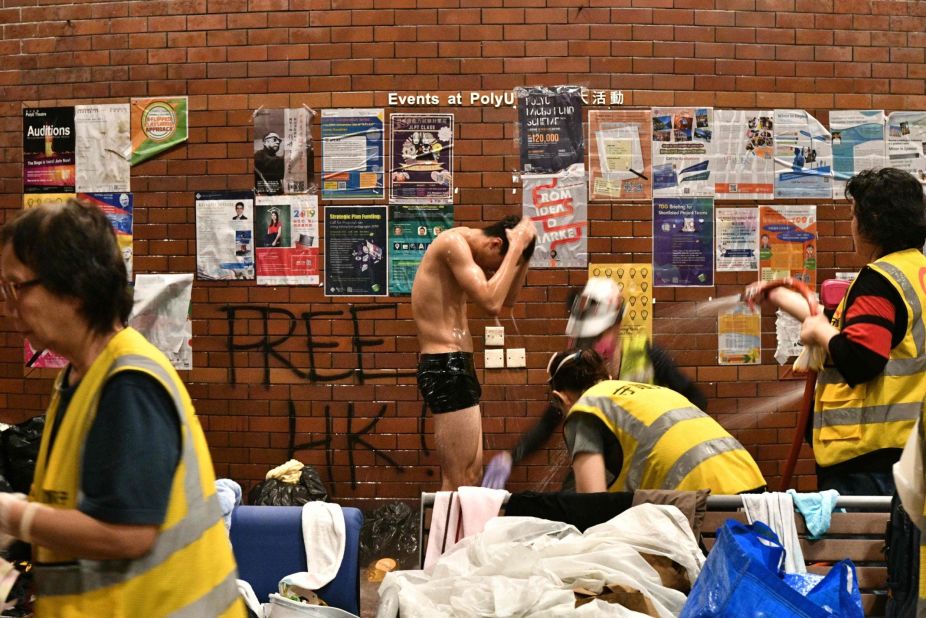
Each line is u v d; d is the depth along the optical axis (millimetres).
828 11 6297
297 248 6312
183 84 6359
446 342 5324
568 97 6180
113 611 1721
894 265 3627
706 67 6227
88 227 1808
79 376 1865
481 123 6211
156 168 6402
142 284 6395
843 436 3707
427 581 3086
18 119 6516
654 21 6195
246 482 6344
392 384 6270
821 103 6312
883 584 3309
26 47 6496
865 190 3719
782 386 6277
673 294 6258
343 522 3467
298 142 6285
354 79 6238
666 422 3412
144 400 1738
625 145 6211
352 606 3381
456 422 5285
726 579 2436
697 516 3152
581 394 3764
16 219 1804
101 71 6430
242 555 3463
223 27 6312
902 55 6363
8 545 1984
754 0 6242
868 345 3510
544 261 6223
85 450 1723
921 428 2113
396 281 6270
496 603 2666
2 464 4727
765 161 6285
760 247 6297
